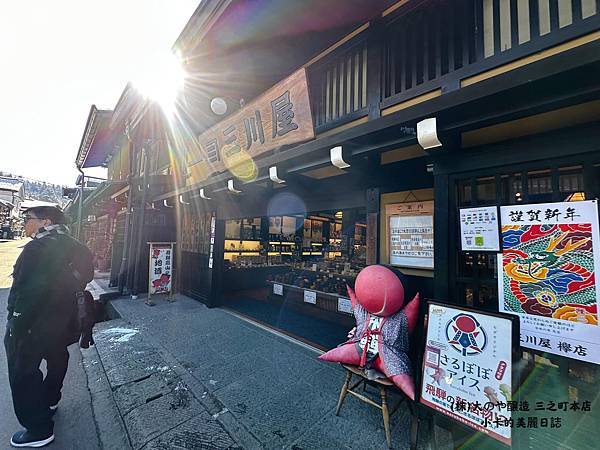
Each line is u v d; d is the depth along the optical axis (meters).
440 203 2.09
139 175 7.37
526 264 1.68
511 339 1.49
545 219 1.63
